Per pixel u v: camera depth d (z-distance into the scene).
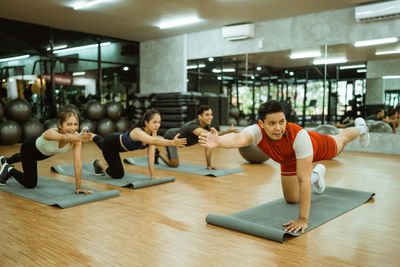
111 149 3.52
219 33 8.11
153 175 3.62
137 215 2.52
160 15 6.89
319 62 6.70
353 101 6.36
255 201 2.89
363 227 2.24
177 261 1.74
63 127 2.80
